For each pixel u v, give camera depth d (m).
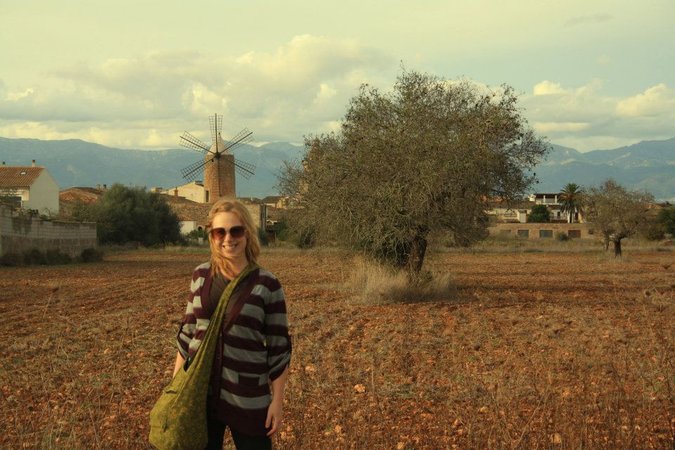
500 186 27.56
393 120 27.17
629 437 7.09
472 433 7.63
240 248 5.06
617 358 11.84
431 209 25.80
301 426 7.90
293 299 26.45
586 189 57.84
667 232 92.25
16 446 7.83
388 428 8.52
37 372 12.12
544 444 7.24
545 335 16.08
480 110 27.09
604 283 34.47
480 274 41.94
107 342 15.48
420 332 17.45
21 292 28.19
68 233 60.59
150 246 86.25
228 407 4.93
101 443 7.43
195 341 5.05
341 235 27.19
